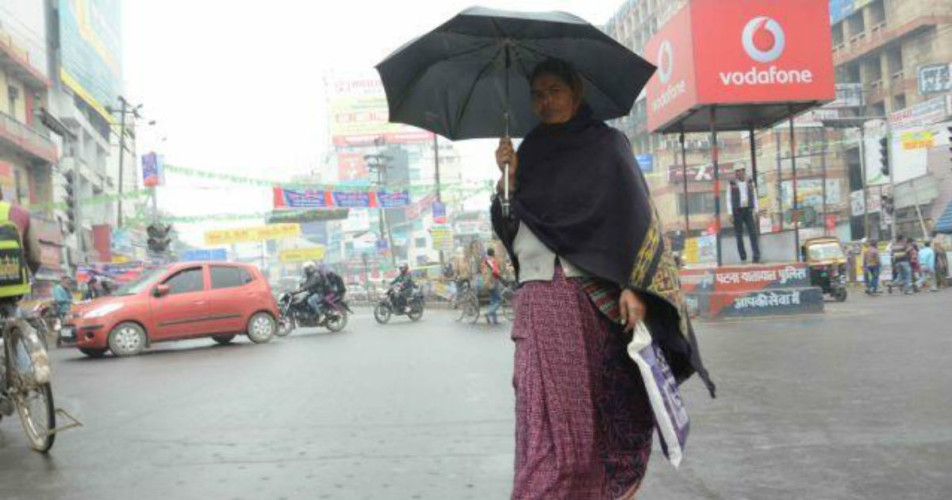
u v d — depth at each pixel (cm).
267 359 1054
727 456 409
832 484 353
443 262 3859
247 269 1427
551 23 247
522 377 237
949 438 428
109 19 5334
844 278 2058
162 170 3027
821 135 4525
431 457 435
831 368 691
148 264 2981
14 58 3369
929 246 2616
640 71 262
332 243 9950
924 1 4259
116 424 569
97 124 5088
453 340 1256
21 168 3431
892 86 4534
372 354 1061
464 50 276
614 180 230
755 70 1313
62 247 3073
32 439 488
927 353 764
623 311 228
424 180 9431
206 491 379
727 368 717
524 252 244
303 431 521
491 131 305
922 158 3738
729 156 5350
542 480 225
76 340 1265
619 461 238
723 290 1282
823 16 1333
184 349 1352
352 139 9638
